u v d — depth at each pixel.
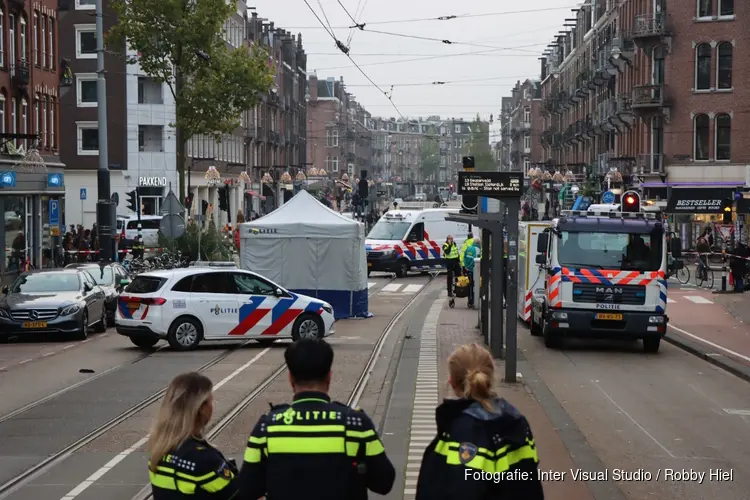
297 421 9.27
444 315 53.19
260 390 29.33
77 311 43.94
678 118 104.56
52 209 77.12
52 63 87.12
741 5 102.06
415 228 86.75
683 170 104.44
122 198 120.12
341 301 51.88
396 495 17.08
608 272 39.38
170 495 9.62
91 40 119.38
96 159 120.00
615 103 124.81
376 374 32.59
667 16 104.44
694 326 50.19
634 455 20.88
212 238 67.62
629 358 38.34
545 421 23.91
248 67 72.12
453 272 59.44
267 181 133.38
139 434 22.94
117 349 40.47
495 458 9.31
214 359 36.56
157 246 74.56
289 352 9.57
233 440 22.22
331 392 28.80
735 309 58.94
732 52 102.44
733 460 20.53
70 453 20.94
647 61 107.12
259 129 167.00
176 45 71.50
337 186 199.62
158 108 120.38
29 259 79.38
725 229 89.12
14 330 43.16
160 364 35.22
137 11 70.50
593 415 25.70
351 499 9.22
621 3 123.38
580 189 132.75
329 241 51.53
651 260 39.47
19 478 18.67
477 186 29.42
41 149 84.25
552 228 40.41
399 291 71.62
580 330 39.38
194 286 39.53
